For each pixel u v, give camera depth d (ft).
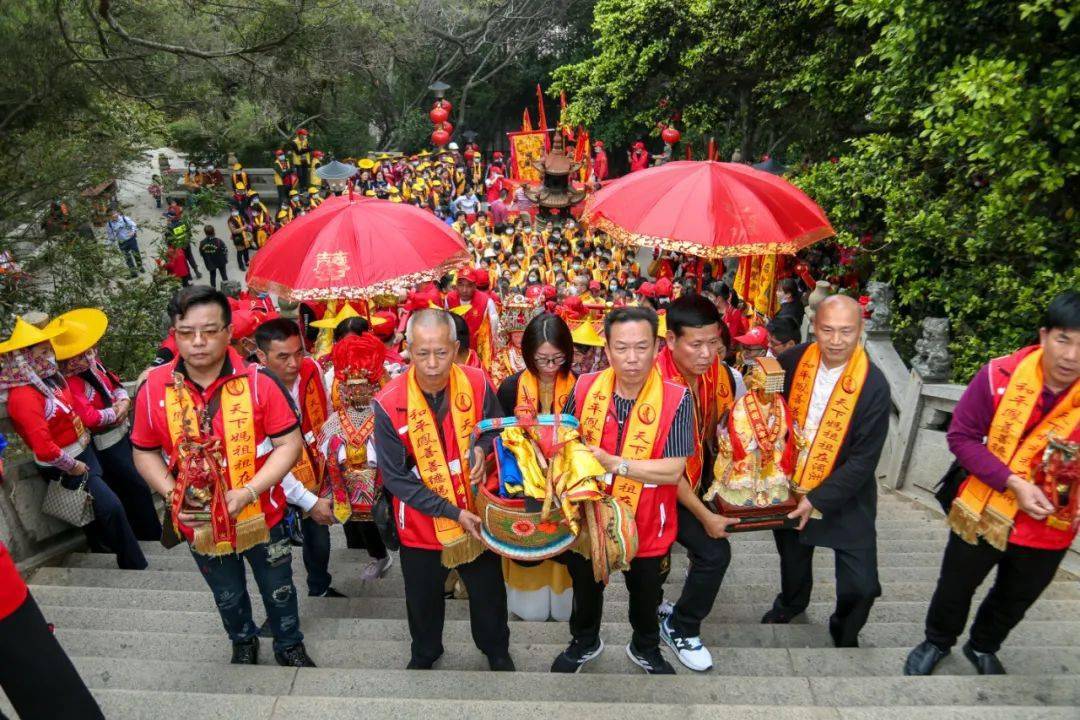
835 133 37.55
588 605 11.15
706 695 10.48
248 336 16.42
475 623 11.09
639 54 50.01
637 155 82.53
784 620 13.92
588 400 10.73
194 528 10.24
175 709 9.43
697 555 11.69
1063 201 21.52
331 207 17.11
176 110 34.04
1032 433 10.26
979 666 11.66
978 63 20.34
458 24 96.78
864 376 11.57
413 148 104.32
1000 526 10.40
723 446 11.55
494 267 53.67
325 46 34.32
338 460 13.84
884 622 14.08
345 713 9.35
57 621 13.65
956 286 23.63
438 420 10.69
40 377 15.24
